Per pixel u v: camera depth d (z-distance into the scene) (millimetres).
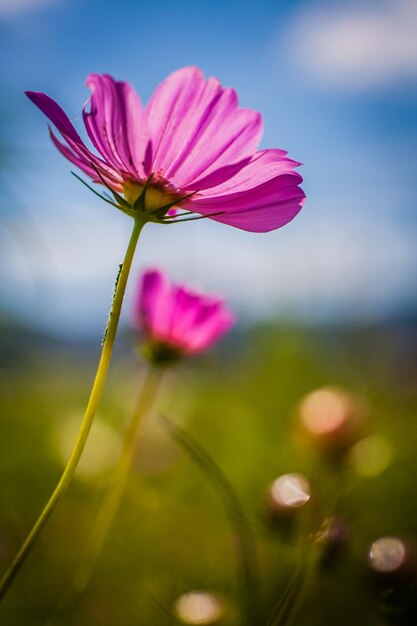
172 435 309
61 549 425
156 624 345
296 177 249
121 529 439
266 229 251
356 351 691
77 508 475
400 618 292
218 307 373
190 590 341
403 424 365
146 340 369
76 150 237
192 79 248
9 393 566
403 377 676
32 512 459
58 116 228
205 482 504
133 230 239
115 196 240
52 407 613
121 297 228
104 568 406
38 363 620
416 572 293
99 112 238
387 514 437
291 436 370
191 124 246
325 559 289
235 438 551
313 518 306
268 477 480
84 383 687
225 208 248
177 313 367
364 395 411
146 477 501
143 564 408
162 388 604
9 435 516
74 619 363
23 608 375
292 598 286
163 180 243
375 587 299
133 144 240
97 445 520
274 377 624
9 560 402
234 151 249
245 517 310
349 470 348
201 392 641
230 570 393
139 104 240
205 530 448
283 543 308
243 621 312
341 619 364
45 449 515
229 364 582
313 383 624
